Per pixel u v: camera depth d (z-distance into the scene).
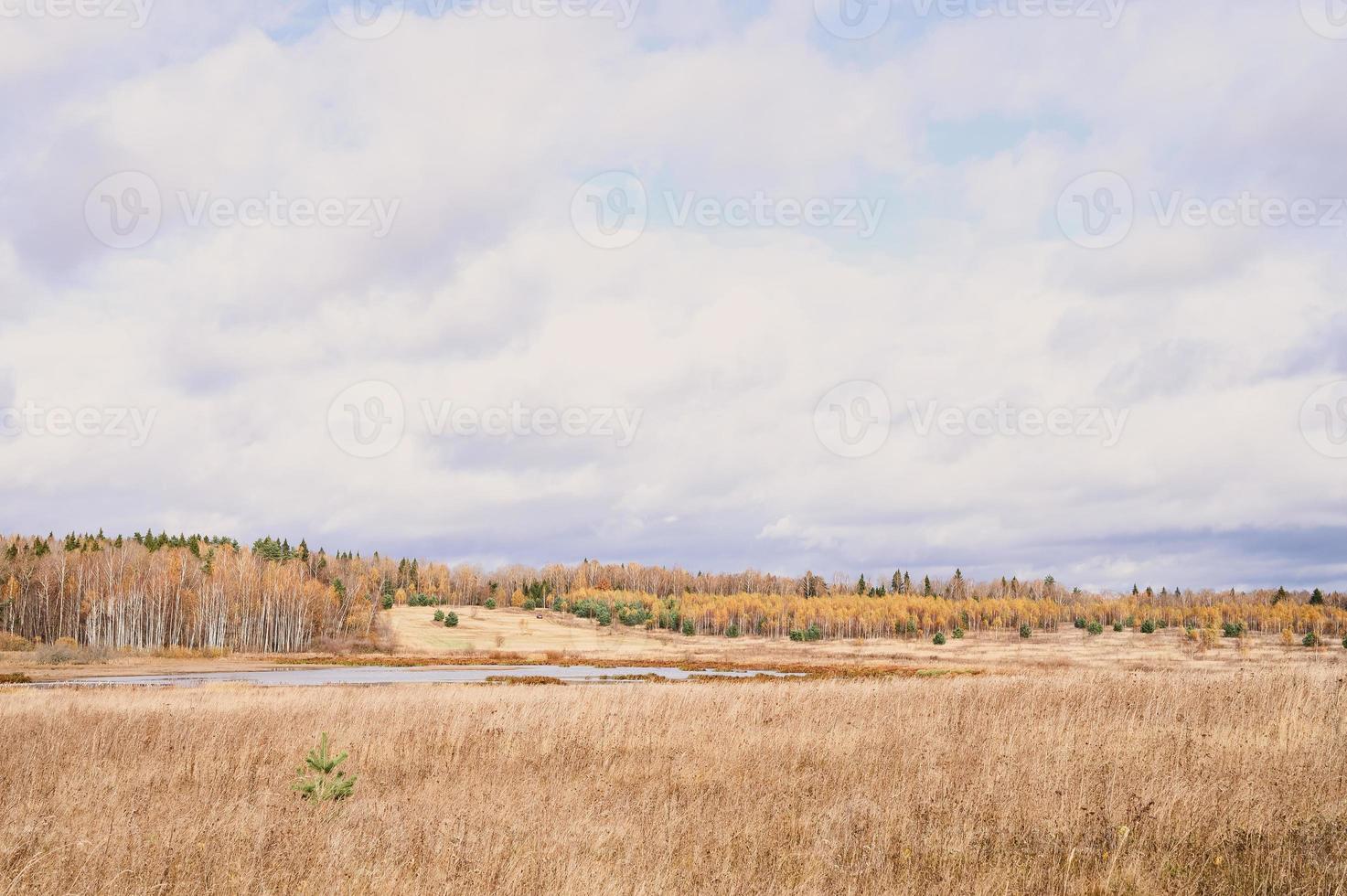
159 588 109.94
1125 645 103.25
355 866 7.02
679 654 97.44
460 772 12.27
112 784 11.08
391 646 109.00
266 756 13.60
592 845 7.81
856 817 8.43
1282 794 8.19
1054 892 6.28
